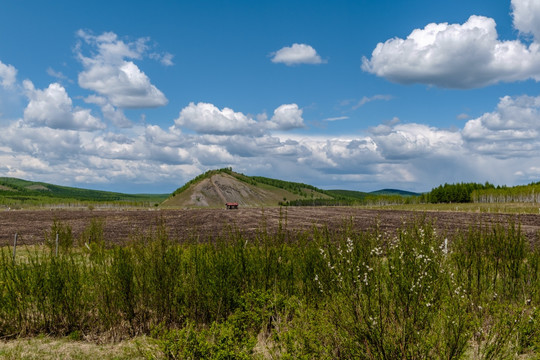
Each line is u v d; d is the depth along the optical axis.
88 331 8.75
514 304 7.87
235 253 9.41
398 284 5.53
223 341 6.60
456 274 7.64
